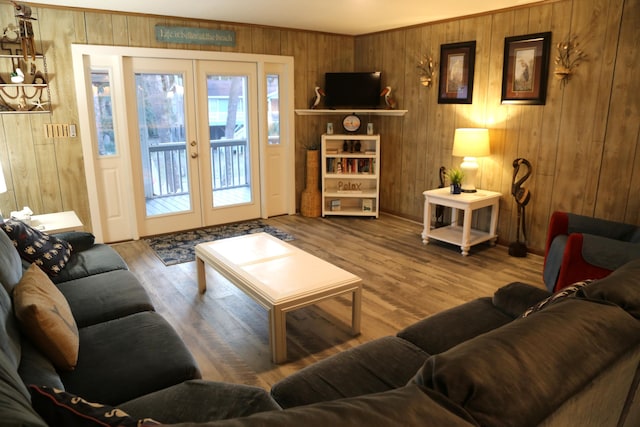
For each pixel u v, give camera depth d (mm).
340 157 5695
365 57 5863
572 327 1199
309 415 822
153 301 3334
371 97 5578
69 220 3592
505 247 4566
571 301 1390
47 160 4195
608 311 1323
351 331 2912
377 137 5555
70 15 4074
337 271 2846
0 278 1860
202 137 5078
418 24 5070
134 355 1848
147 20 4453
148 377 1721
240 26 5012
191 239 4824
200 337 2850
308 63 5625
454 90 4805
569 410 1061
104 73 4391
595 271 2973
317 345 2760
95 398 1612
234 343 2781
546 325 1186
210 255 3154
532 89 4113
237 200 5520
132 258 4230
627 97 3516
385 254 4371
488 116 4539
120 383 1687
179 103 4879
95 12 4180
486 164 4625
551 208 4141
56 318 1748
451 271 3932
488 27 4402
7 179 4043
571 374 1073
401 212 5719
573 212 3980
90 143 4348
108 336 1993
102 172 4539
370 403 880
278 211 5867
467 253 4328
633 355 1301
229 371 2492
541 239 4266
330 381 1688
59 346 1696
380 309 3225
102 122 4465
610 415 1361
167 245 4613
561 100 3932
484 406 922
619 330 1267
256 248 3299
